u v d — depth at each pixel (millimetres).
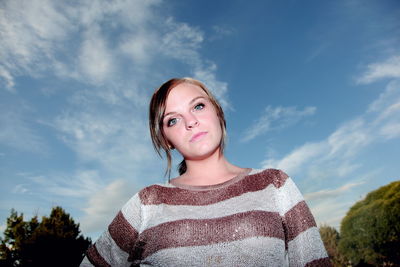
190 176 1613
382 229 11594
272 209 1292
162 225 1319
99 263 1569
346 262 13547
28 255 12883
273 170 1467
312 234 1285
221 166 1604
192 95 1598
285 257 1279
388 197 11922
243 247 1154
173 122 1622
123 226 1532
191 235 1230
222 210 1293
